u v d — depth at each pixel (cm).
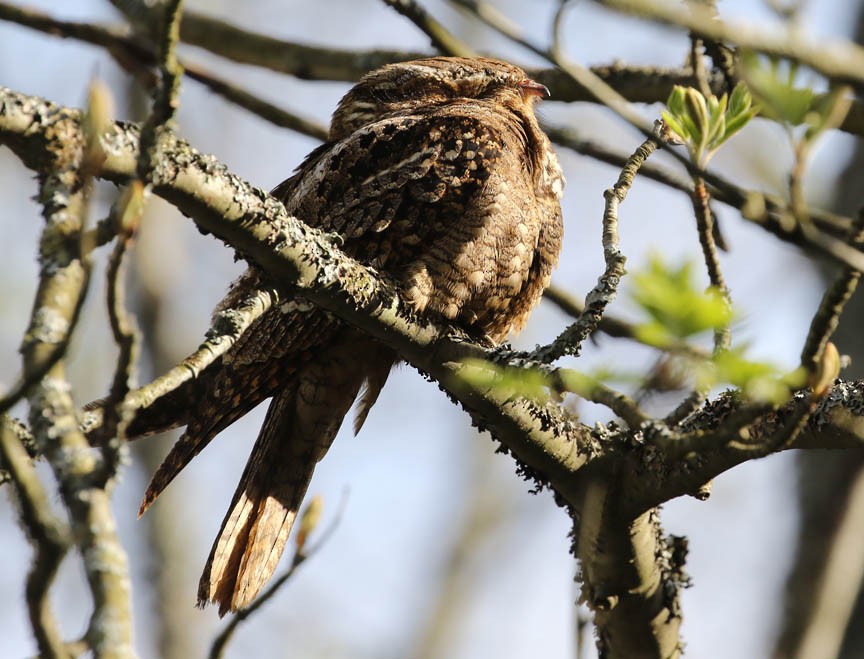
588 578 662
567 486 653
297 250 571
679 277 404
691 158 533
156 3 887
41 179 487
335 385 818
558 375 487
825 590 1034
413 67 954
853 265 439
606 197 602
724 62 711
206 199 534
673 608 688
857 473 1062
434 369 653
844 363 479
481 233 791
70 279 462
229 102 995
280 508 854
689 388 479
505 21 491
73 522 411
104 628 395
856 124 816
